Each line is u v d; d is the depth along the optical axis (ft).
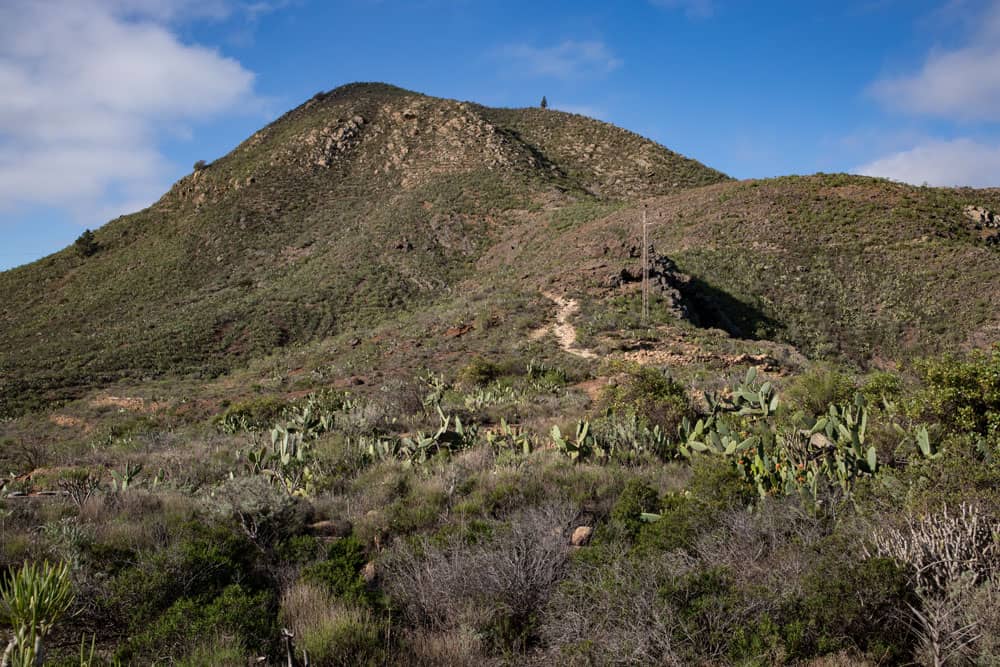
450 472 26.68
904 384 36.55
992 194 193.47
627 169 302.45
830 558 13.29
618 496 22.93
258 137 333.01
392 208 237.45
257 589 16.39
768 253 151.64
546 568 15.29
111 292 191.72
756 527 15.92
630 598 12.95
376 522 21.29
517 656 12.94
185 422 85.10
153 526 20.22
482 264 197.16
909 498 15.30
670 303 110.52
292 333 159.43
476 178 255.50
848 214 162.61
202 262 209.36
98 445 63.82
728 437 28.50
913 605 12.28
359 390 84.48
